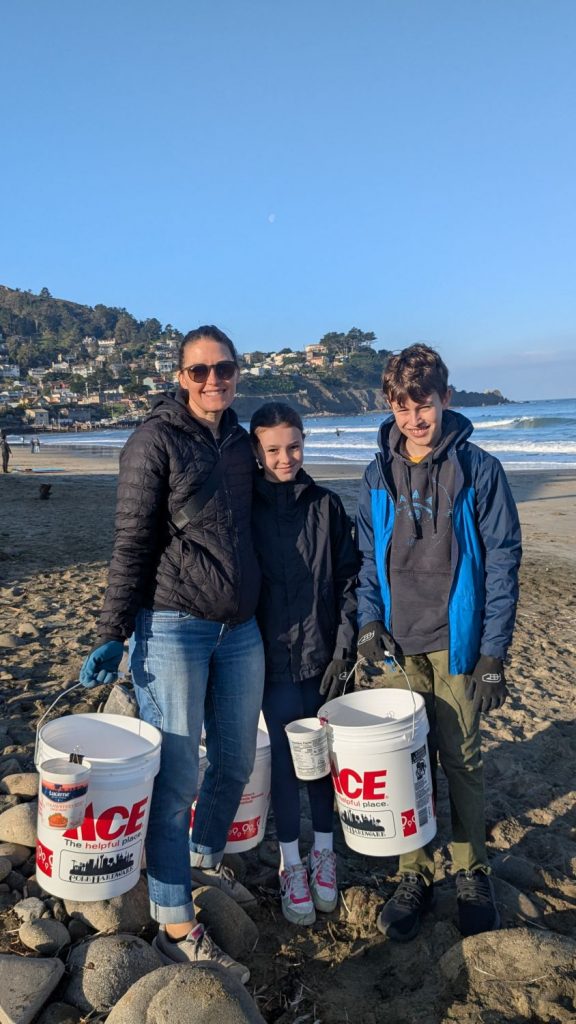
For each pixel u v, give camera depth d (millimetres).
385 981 2584
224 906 2695
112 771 2342
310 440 59781
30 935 2480
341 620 2945
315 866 2959
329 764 2797
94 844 2369
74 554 10250
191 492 2547
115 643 2451
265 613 2895
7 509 16297
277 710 2930
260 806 3039
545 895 3084
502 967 2502
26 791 3389
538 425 64875
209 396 2582
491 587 2758
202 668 2598
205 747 3107
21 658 5516
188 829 2617
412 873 2906
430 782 2811
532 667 5953
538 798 3852
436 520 2811
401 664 2930
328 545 2908
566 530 13586
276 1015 2430
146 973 2363
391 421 2961
